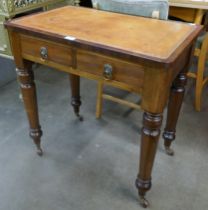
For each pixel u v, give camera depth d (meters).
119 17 1.21
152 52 0.87
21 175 1.36
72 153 1.50
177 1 1.66
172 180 1.34
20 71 1.20
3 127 1.70
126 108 1.90
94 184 1.32
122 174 1.37
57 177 1.35
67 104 1.94
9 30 1.10
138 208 1.20
